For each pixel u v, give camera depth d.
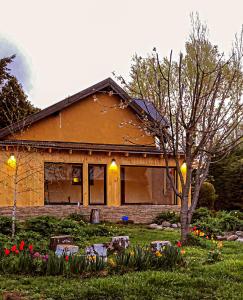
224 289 7.08
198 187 12.18
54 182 19.91
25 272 7.96
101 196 20.88
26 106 29.31
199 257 9.87
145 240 13.27
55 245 11.09
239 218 18.56
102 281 7.18
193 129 11.40
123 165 20.00
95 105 20.67
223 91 12.45
